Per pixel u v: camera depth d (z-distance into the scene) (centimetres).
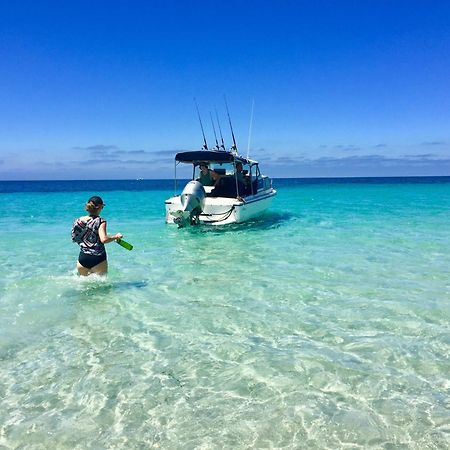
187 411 359
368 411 356
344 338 503
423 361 443
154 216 1841
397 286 710
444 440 318
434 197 2922
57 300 638
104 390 391
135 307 610
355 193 3556
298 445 316
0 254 984
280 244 1092
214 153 1350
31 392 386
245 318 569
